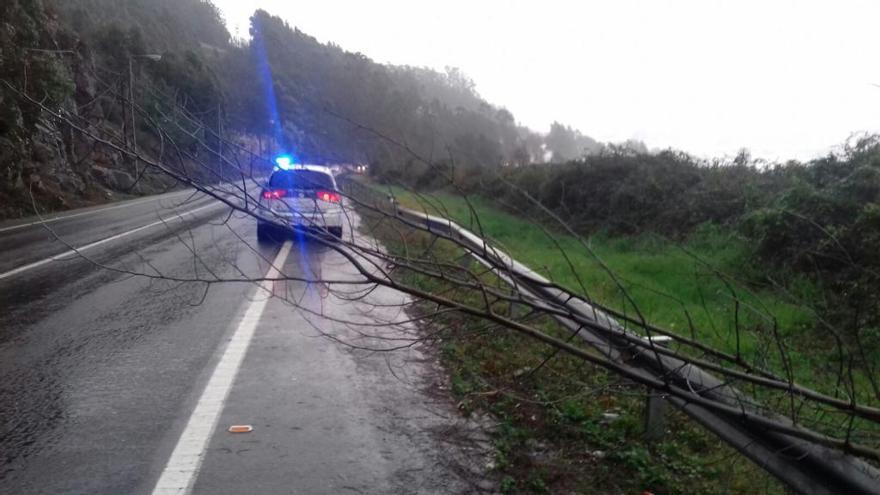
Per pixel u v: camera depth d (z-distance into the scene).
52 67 14.41
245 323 6.85
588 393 4.08
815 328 6.06
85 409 4.41
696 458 3.82
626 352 3.91
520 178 19.55
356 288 8.58
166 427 4.14
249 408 4.50
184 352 5.80
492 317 3.38
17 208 19.72
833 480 2.57
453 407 4.61
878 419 2.78
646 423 4.03
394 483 3.48
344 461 3.72
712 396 3.26
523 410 4.54
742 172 13.10
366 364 5.55
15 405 4.47
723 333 6.05
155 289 8.64
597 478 3.57
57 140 26.62
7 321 6.83
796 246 8.04
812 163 10.82
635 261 10.51
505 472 3.63
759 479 3.56
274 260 10.95
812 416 3.40
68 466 3.58
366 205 3.88
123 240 13.77
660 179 14.27
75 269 10.11
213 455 3.75
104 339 6.19
